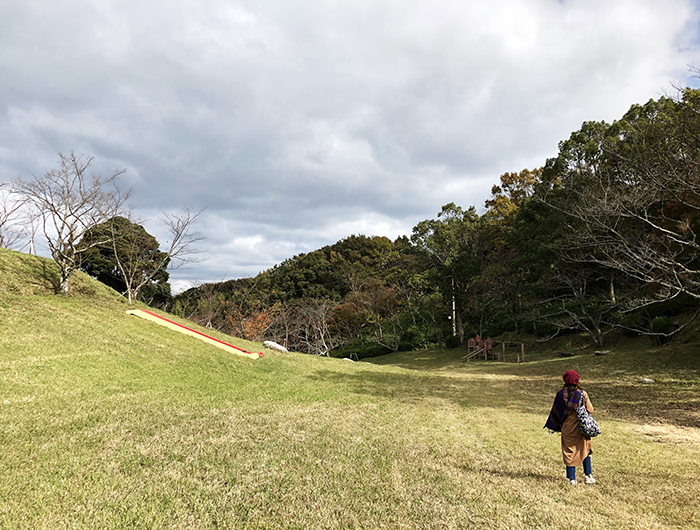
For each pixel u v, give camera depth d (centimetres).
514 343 2562
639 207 1592
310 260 5947
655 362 1608
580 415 521
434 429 832
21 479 437
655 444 745
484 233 3875
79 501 405
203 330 2105
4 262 1638
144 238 2759
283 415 892
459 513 419
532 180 4834
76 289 1786
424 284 4194
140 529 362
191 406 889
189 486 461
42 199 1489
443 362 2797
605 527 389
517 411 1079
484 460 623
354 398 1195
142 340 1383
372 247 6788
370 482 505
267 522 390
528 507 437
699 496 478
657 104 2339
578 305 2686
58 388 835
